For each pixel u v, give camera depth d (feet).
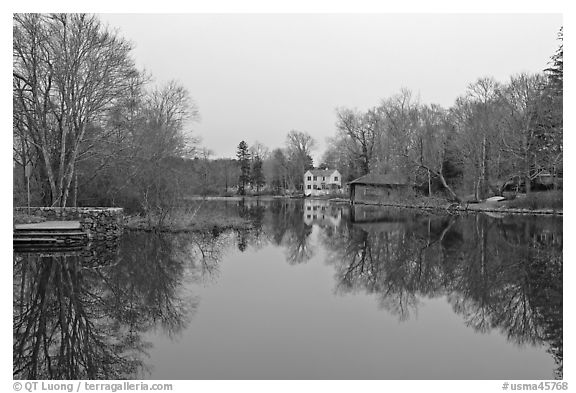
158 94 105.40
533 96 117.29
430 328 23.84
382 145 174.81
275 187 278.87
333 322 24.67
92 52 63.52
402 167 149.07
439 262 43.27
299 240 60.95
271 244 56.65
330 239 61.93
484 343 21.68
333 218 99.91
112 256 44.11
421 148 140.36
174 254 46.65
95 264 39.78
